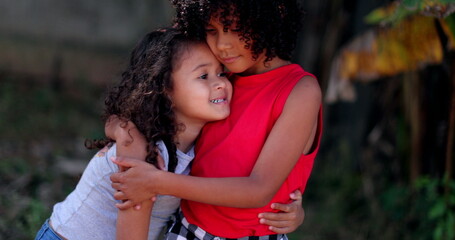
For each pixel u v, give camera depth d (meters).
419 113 6.62
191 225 3.22
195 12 3.01
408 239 6.45
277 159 2.96
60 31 14.59
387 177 7.46
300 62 8.22
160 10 13.73
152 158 3.05
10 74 13.45
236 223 3.10
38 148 8.91
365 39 5.83
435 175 6.59
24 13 14.12
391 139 7.54
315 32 8.02
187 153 3.29
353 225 7.05
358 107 8.12
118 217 3.05
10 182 6.88
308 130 3.03
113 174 3.03
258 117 3.07
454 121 5.87
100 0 15.17
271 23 3.01
